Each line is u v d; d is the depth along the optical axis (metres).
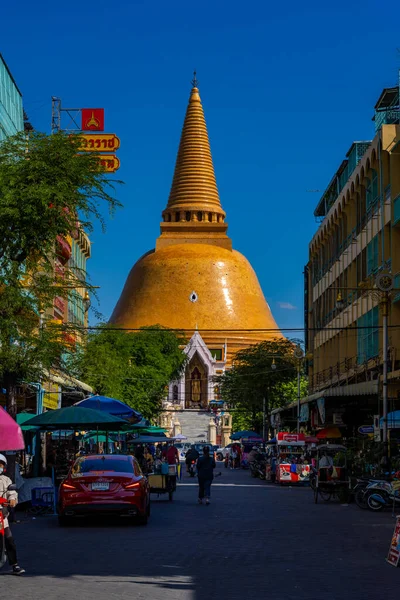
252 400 85.06
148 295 141.88
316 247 75.06
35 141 29.19
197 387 136.62
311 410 59.53
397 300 44.53
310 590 13.86
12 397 30.00
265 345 85.00
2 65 43.59
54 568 16.22
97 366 56.06
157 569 16.09
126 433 62.97
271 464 54.34
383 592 13.70
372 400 48.84
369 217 52.66
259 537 21.67
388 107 54.66
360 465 38.12
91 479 24.36
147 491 25.98
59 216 28.77
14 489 15.73
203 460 34.50
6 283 29.09
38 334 30.27
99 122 62.38
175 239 146.25
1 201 27.75
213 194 148.25
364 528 24.11
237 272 143.88
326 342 69.06
